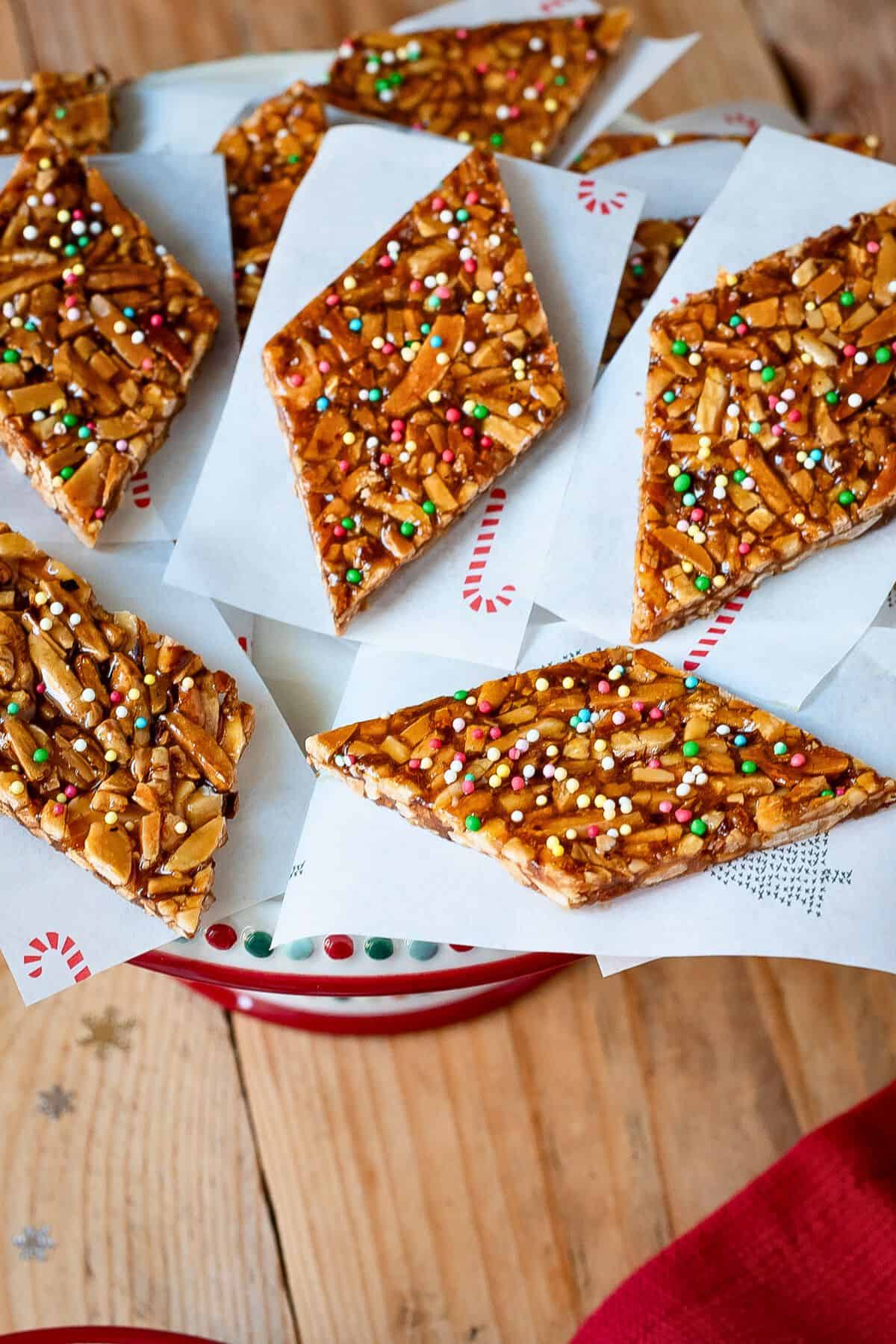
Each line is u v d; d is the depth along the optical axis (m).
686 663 0.37
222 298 0.38
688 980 0.37
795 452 0.37
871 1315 0.34
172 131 0.40
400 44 0.41
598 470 0.38
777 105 0.43
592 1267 0.36
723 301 0.38
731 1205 0.34
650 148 0.41
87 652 0.36
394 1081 0.37
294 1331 0.36
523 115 0.40
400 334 0.38
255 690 0.36
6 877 0.35
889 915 0.35
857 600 0.37
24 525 0.37
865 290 0.38
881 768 0.36
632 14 0.42
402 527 0.37
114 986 0.37
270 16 0.43
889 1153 0.35
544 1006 0.37
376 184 0.39
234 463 0.37
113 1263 0.36
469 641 0.37
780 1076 0.37
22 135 0.39
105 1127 0.37
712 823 0.35
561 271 0.39
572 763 0.35
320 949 0.35
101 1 0.43
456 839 0.35
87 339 0.37
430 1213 0.36
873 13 0.44
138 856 0.34
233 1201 0.36
